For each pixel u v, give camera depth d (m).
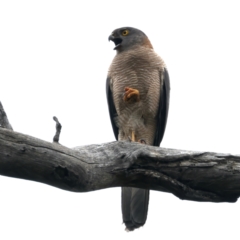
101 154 9.45
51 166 8.27
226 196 9.94
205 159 9.67
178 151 9.87
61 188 8.79
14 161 8.00
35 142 8.18
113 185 9.55
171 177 9.66
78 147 9.56
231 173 9.64
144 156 9.48
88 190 9.18
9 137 7.98
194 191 9.80
